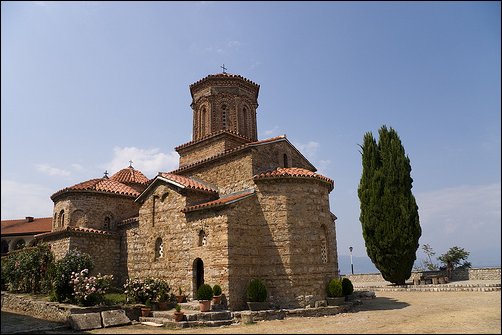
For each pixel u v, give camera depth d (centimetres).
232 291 1691
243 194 1938
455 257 3744
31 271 2247
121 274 2397
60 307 1662
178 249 1973
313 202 1934
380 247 2803
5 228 4059
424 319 1497
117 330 1434
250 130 2672
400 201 2806
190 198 2028
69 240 2256
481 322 1390
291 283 1780
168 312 1644
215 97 2605
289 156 2298
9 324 1552
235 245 1762
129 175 3031
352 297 2162
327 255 1967
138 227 2353
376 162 2988
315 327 1389
